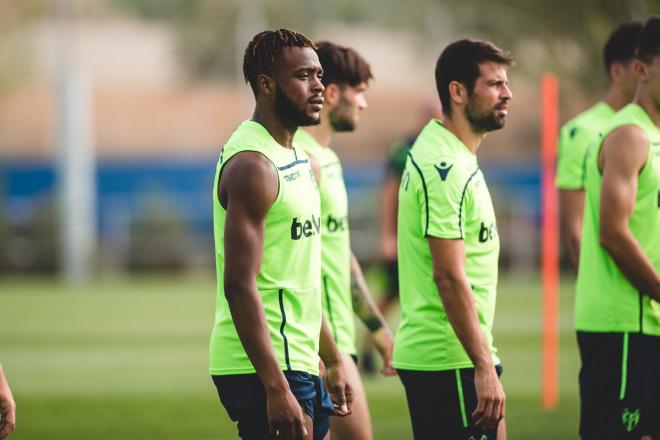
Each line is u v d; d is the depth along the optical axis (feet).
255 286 43.57
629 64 65.31
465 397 50.19
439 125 51.62
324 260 59.06
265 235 44.57
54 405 97.96
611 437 55.11
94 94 520.42
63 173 304.30
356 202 308.81
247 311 43.16
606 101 67.00
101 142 480.64
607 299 55.06
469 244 50.52
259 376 43.21
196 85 530.68
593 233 56.13
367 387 105.70
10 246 317.22
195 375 117.39
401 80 495.82
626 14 212.43
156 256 322.34
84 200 304.91
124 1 608.60
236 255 43.42
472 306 49.01
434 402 50.60
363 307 60.23
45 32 522.47
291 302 45.09
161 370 122.01
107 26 583.58
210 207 367.25
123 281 296.92
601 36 220.02
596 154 56.13
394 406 94.38
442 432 50.60
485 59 50.88
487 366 48.47
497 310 188.14
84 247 303.48
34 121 497.05
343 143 453.99
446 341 50.21
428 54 379.14
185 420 89.25
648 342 54.70
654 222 54.90
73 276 299.58
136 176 371.56
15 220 321.52
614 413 55.01
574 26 234.58
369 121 466.29
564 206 68.03
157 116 504.02
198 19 529.86
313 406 45.75
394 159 104.27
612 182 54.19
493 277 51.34
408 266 51.47
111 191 369.50
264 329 43.24
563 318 173.99
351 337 59.77
